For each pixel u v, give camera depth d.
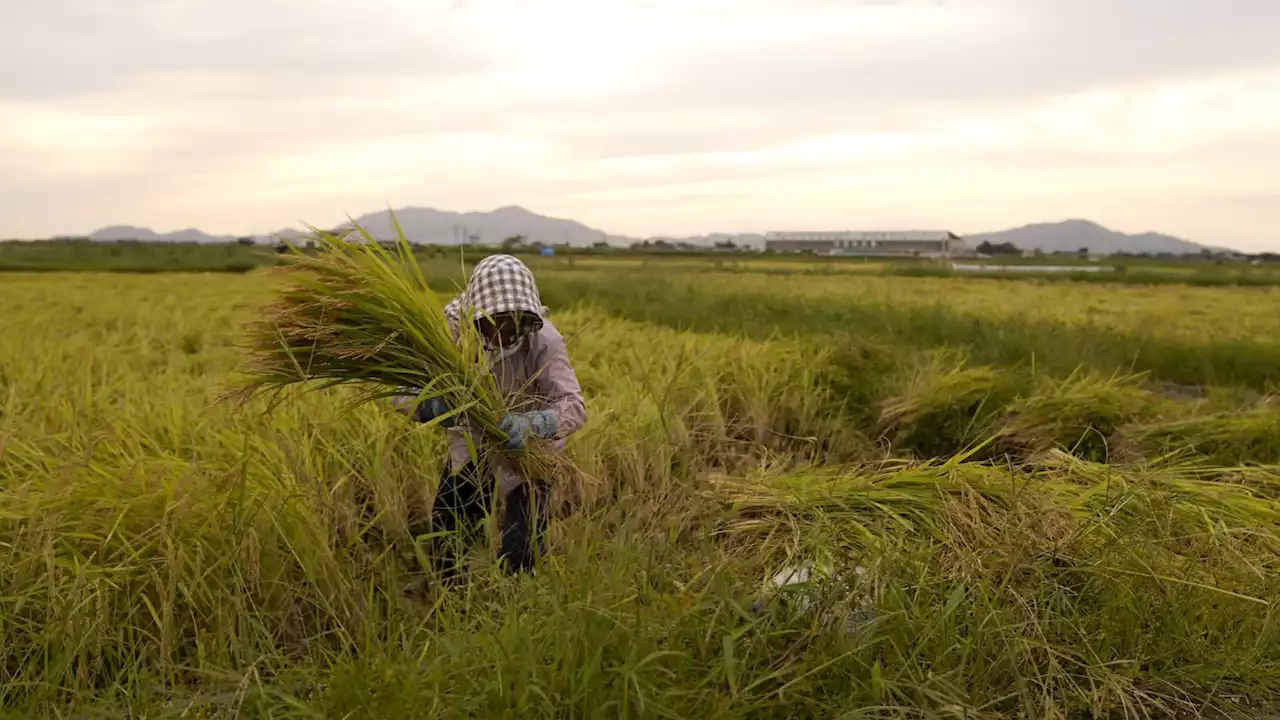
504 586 2.62
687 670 2.31
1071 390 6.30
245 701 2.29
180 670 2.62
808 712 2.33
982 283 31.42
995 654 2.60
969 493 3.49
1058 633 2.79
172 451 3.98
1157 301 22.14
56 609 2.58
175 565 2.74
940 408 6.03
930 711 2.31
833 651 2.47
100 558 2.86
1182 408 6.36
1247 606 2.94
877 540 3.12
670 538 2.91
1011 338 9.78
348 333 2.83
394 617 2.61
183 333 9.93
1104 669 2.60
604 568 2.62
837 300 16.72
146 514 3.02
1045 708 2.46
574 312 13.58
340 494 3.64
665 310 14.05
